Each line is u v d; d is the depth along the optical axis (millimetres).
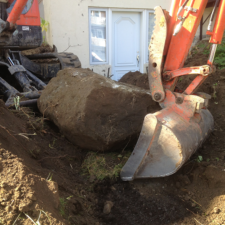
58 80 3639
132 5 7766
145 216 2410
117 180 2838
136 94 3148
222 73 5004
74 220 1976
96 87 2957
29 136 2977
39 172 2240
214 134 3730
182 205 2543
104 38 7812
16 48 4996
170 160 2547
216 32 2605
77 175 2861
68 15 7195
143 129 2662
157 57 2758
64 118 3082
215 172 2705
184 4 2537
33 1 4703
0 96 4199
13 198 1614
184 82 5047
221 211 2361
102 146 3086
